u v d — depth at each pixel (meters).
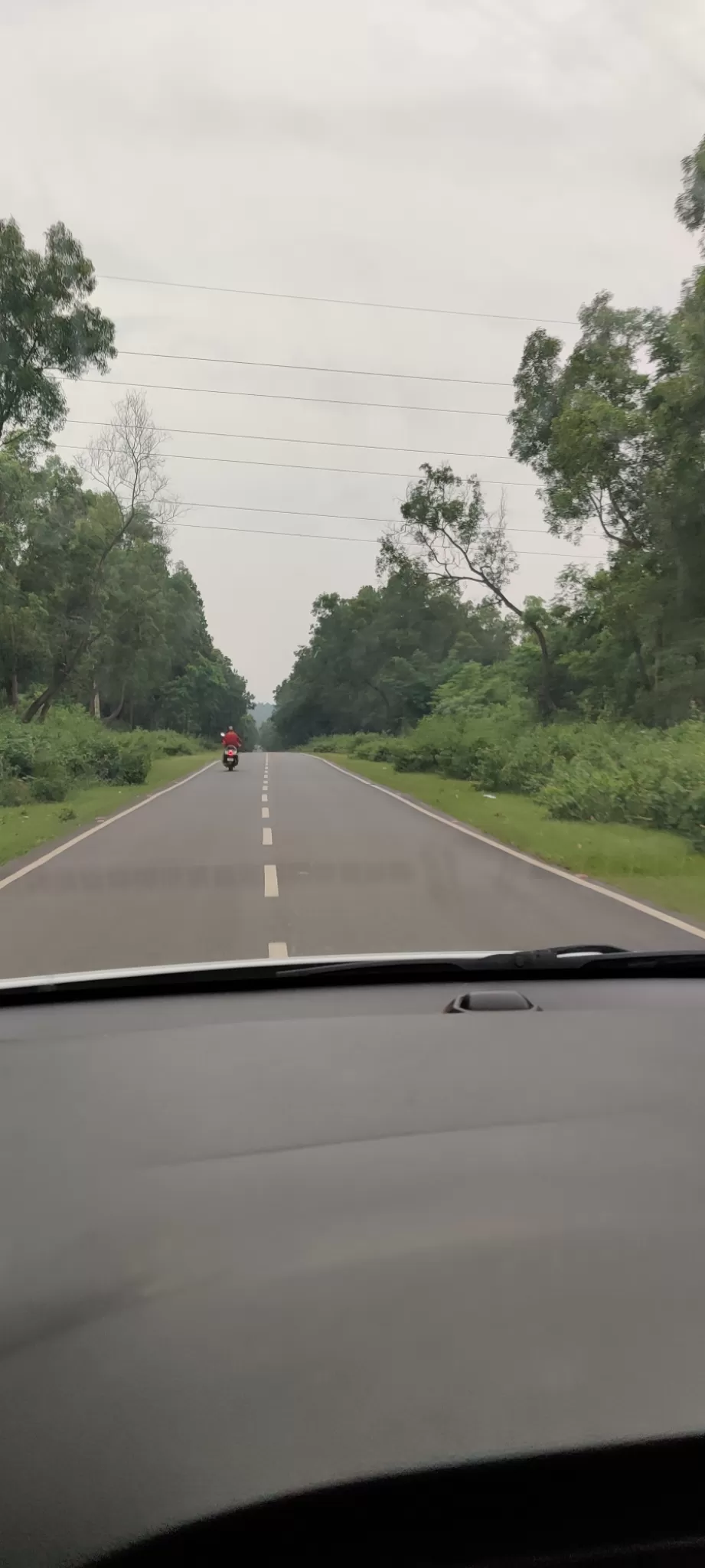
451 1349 2.03
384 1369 1.96
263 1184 2.83
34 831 17.45
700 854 13.98
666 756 19.55
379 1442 1.77
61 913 9.58
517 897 10.45
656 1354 2.02
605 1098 3.58
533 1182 2.84
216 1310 2.18
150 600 65.81
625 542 36.25
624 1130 3.27
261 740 191.62
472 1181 2.85
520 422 39.53
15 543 42.97
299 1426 1.81
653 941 8.15
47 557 46.94
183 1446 1.78
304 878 11.73
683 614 32.12
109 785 32.06
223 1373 1.96
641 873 12.38
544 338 38.91
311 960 5.52
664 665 33.53
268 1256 2.41
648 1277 2.31
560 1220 2.61
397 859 13.48
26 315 35.66
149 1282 2.30
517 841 15.38
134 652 65.56
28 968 7.11
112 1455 1.77
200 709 108.94
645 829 17.06
